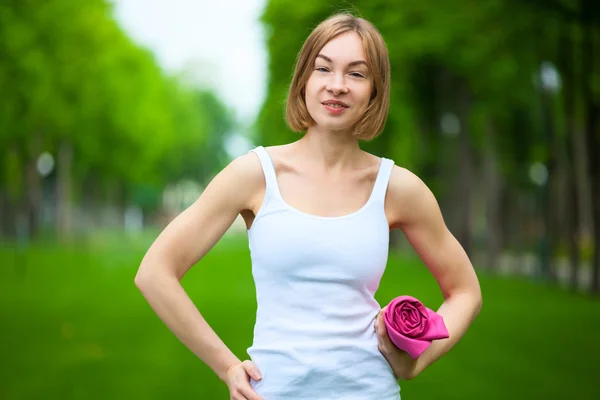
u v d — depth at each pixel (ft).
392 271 92.53
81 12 114.01
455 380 28.40
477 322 46.75
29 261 100.58
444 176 100.42
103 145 147.84
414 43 71.82
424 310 9.19
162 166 225.97
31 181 128.36
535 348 36.35
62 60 111.34
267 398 9.21
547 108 79.56
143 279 9.51
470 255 96.07
